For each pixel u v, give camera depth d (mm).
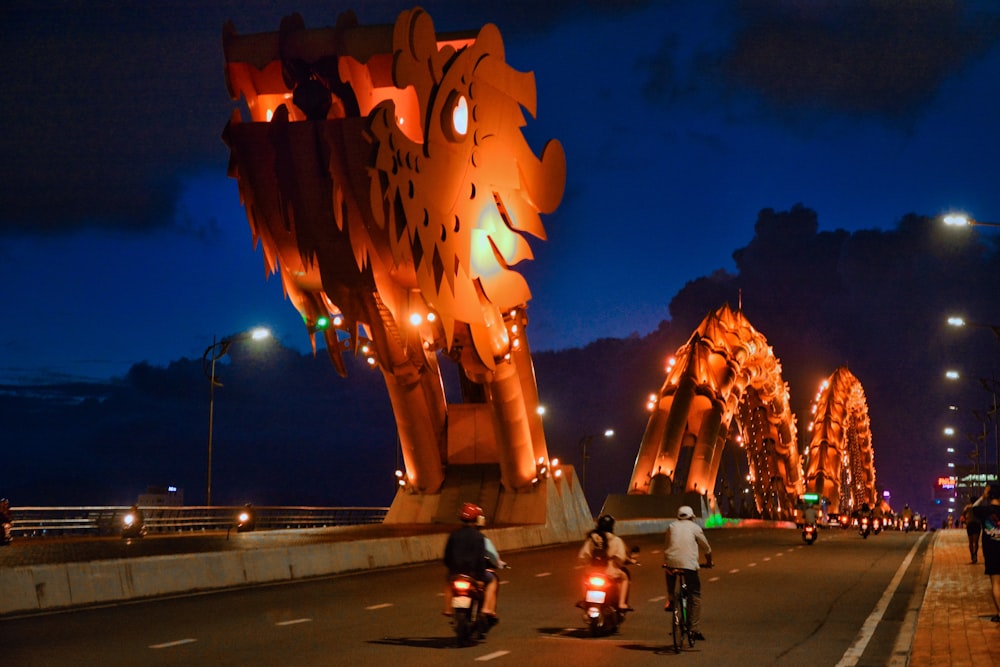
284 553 26844
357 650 14203
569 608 20000
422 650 14258
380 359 40656
